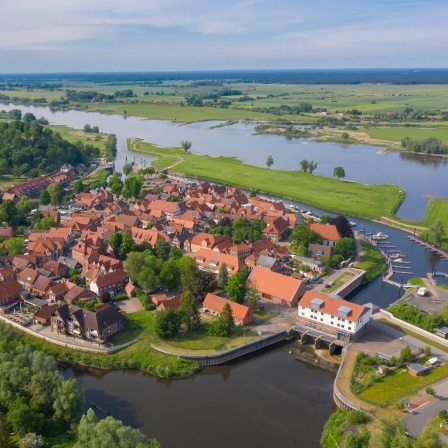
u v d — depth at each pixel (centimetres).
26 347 13425
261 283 19175
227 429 12338
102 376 14525
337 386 13638
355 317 15650
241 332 16400
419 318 16975
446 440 11056
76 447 10381
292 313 17762
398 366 14400
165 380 14375
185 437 12025
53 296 18200
